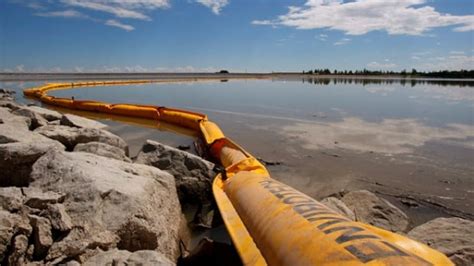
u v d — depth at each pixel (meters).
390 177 7.64
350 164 8.60
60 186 4.28
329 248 2.74
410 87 41.44
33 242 3.36
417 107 19.64
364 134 12.11
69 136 8.05
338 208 5.21
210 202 6.29
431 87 41.59
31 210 3.59
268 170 8.25
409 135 11.88
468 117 15.76
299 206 3.78
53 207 3.66
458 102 22.52
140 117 15.46
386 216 5.41
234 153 8.14
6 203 3.52
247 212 4.36
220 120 15.44
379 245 2.63
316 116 16.39
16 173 4.91
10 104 13.37
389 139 11.30
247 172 5.90
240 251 3.74
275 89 36.41
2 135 6.59
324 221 3.23
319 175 7.86
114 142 8.25
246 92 31.70
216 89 35.66
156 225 4.17
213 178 6.43
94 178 4.35
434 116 16.09
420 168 8.21
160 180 5.29
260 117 16.23
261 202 4.28
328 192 6.92
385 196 6.65
